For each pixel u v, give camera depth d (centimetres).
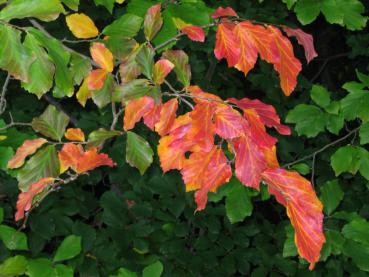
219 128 77
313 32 288
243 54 83
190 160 80
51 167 88
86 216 164
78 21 88
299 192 76
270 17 191
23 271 94
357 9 99
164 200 168
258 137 78
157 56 166
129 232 155
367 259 131
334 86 287
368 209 184
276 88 201
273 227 190
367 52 246
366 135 125
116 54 89
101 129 88
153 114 82
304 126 135
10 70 76
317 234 74
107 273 154
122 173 173
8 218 154
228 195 126
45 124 89
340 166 127
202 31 86
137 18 90
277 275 170
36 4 77
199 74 191
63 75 80
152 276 112
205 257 166
